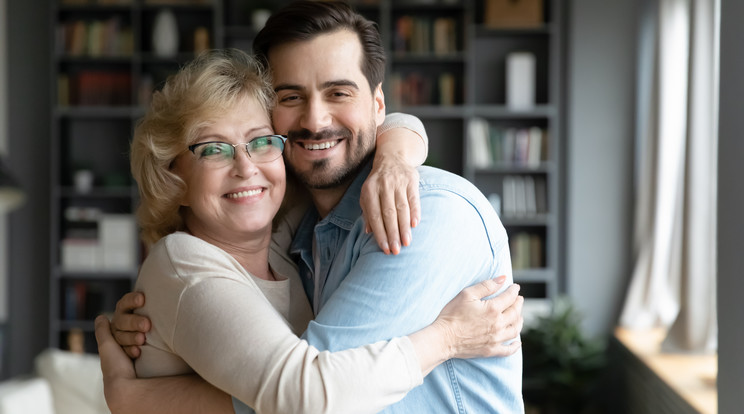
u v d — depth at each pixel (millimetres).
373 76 1570
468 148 6070
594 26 5773
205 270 1330
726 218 2000
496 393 1455
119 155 6469
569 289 5812
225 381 1240
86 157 6461
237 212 1454
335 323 1288
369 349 1245
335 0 1558
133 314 1422
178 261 1348
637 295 5332
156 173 1461
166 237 1408
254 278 1506
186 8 6258
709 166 4102
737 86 1918
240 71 1480
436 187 1392
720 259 2037
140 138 1481
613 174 5773
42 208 6383
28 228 6371
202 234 1528
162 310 1353
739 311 1909
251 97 1475
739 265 1903
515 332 1407
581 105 5793
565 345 5070
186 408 1328
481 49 6320
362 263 1333
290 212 1717
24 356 6359
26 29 6312
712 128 4070
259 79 1486
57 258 6207
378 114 1655
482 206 1446
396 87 6137
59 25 6207
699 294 4207
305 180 1558
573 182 5793
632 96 5758
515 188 6102
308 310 1640
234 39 6328
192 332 1292
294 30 1492
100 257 6125
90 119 6461
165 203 1476
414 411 1384
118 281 6438
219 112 1434
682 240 4250
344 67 1502
